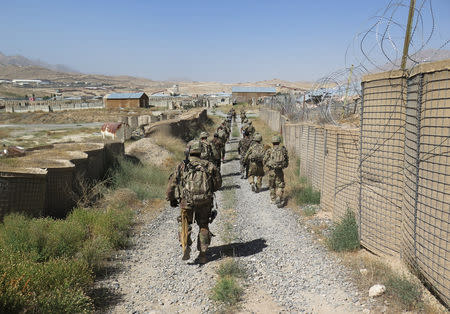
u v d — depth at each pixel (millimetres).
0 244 4500
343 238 4902
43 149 9555
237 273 4277
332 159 6531
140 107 70562
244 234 5969
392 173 4211
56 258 4426
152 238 6094
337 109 8023
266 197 8703
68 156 8008
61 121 46594
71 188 7137
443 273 3092
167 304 3660
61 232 4965
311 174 8617
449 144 2998
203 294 3854
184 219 4824
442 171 3088
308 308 3420
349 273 4094
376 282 3746
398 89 4090
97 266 4566
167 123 17438
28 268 3643
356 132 5258
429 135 3271
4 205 5480
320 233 5703
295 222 6465
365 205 4676
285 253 4980
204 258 4746
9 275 3393
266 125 30109
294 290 3830
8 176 5473
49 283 3637
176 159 13625
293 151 13523
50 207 6699
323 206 7012
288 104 17266
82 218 6055
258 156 9156
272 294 3768
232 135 26141
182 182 4707
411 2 3875
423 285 3467
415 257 3586
